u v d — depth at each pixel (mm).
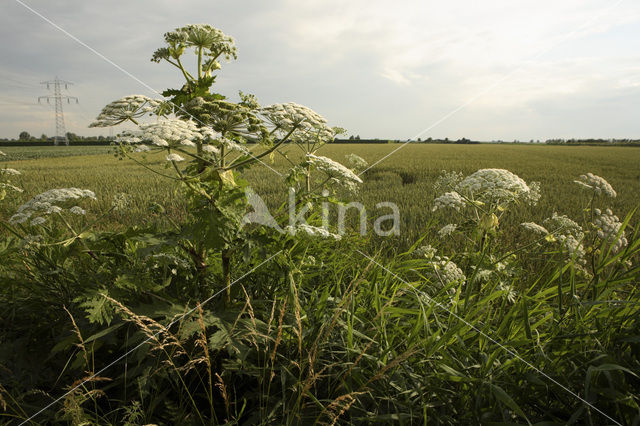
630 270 2564
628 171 20469
